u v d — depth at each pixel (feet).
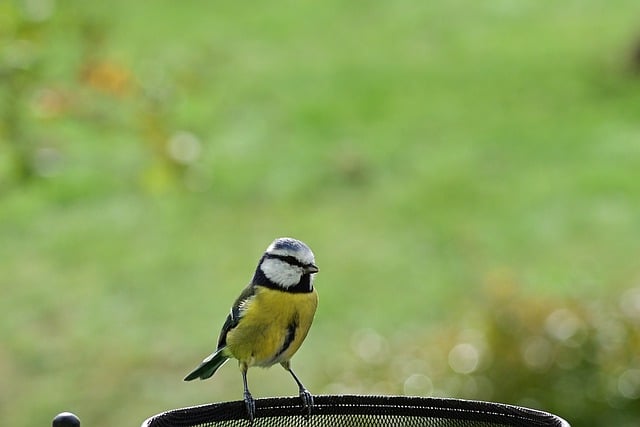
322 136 70.23
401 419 15.34
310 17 90.58
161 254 56.70
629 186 60.34
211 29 88.38
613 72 74.33
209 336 48.60
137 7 91.97
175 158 27.45
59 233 59.36
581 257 53.36
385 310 49.47
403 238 56.90
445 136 68.80
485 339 33.86
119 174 63.77
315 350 45.98
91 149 66.64
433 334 39.63
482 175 63.10
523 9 88.07
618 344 33.19
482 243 55.77
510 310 34.06
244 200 62.39
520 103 72.08
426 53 81.66
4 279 54.90
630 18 82.28
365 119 72.28
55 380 45.60
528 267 52.80
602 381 32.94
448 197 61.00
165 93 27.71
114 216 60.90
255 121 72.59
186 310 51.16
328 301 50.52
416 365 35.27
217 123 72.18
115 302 52.37
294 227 59.06
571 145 65.98
